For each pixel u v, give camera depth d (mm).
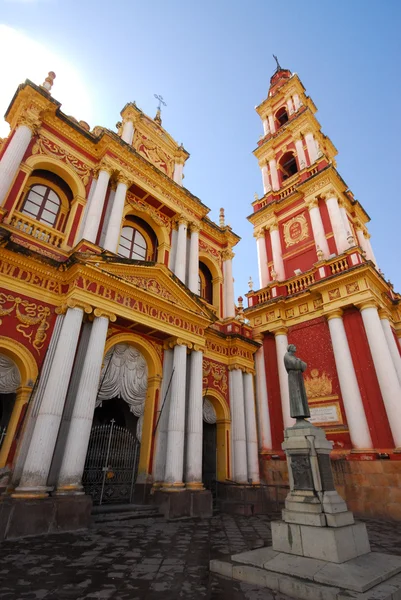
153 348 11570
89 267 9352
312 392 13539
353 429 11594
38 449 7207
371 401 11812
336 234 15844
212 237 17594
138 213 13977
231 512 10789
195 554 5746
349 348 12992
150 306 10945
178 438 10094
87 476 9555
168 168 16562
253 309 16719
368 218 20297
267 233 19750
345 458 11406
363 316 12789
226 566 4840
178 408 10469
